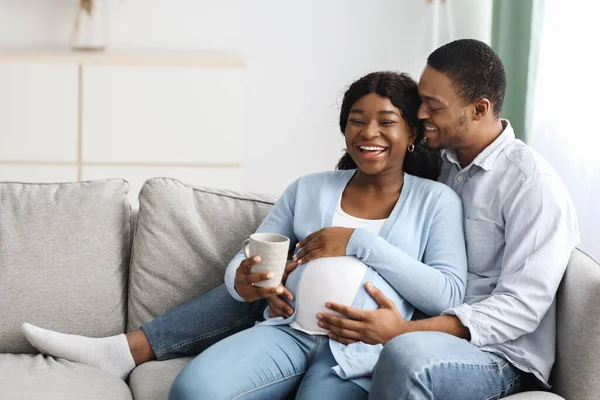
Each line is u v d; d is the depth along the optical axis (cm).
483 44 207
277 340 197
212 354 189
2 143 379
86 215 223
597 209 331
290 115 434
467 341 186
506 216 200
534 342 192
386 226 206
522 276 191
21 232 219
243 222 229
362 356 191
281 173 440
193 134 387
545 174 198
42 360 208
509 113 376
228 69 383
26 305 215
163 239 224
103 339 213
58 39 415
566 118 349
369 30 429
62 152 383
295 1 424
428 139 211
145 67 379
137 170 388
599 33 329
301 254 205
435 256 203
